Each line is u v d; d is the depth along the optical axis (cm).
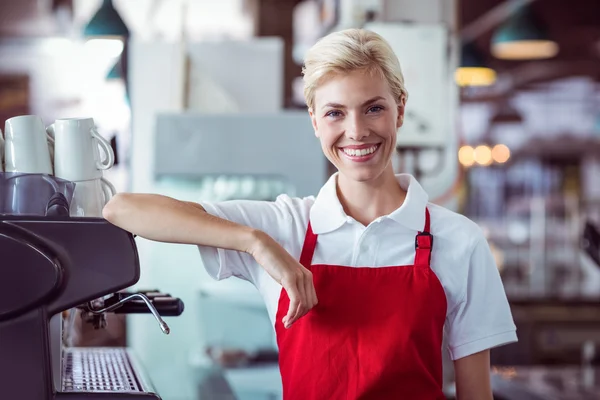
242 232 136
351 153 140
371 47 137
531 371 341
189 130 340
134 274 128
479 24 828
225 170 340
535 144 1007
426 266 146
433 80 378
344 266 147
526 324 580
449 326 154
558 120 1007
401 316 143
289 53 670
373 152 140
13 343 124
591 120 1009
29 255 124
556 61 932
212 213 147
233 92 371
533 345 577
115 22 430
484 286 150
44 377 125
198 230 135
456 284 148
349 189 151
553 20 879
